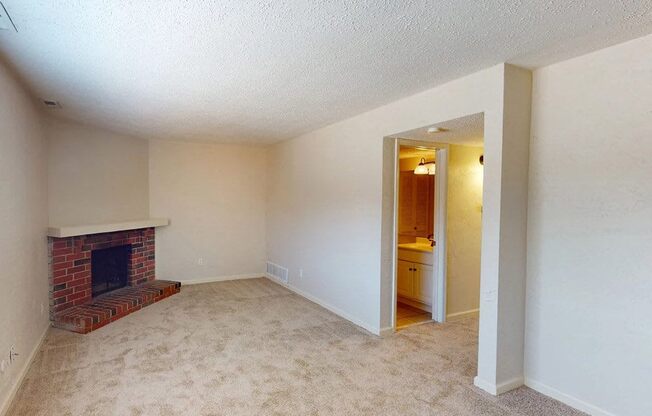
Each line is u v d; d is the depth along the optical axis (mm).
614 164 2238
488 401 2504
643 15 1818
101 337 3629
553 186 2543
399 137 3650
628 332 2191
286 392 2604
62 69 2588
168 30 1990
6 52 2283
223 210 6195
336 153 4402
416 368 2992
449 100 2885
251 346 3434
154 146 5625
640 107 2123
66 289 4109
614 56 2225
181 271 5906
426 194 5184
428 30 1994
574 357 2445
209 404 2441
